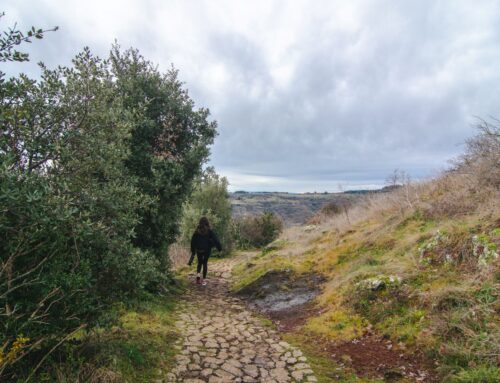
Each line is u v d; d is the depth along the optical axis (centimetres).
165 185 740
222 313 684
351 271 729
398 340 471
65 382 312
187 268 1184
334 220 1403
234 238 1916
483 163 773
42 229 294
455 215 720
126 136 446
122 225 405
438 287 521
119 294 405
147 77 768
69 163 368
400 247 720
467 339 408
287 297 748
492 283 472
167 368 416
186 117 825
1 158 285
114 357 377
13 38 308
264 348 501
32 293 313
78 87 378
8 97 329
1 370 264
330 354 480
